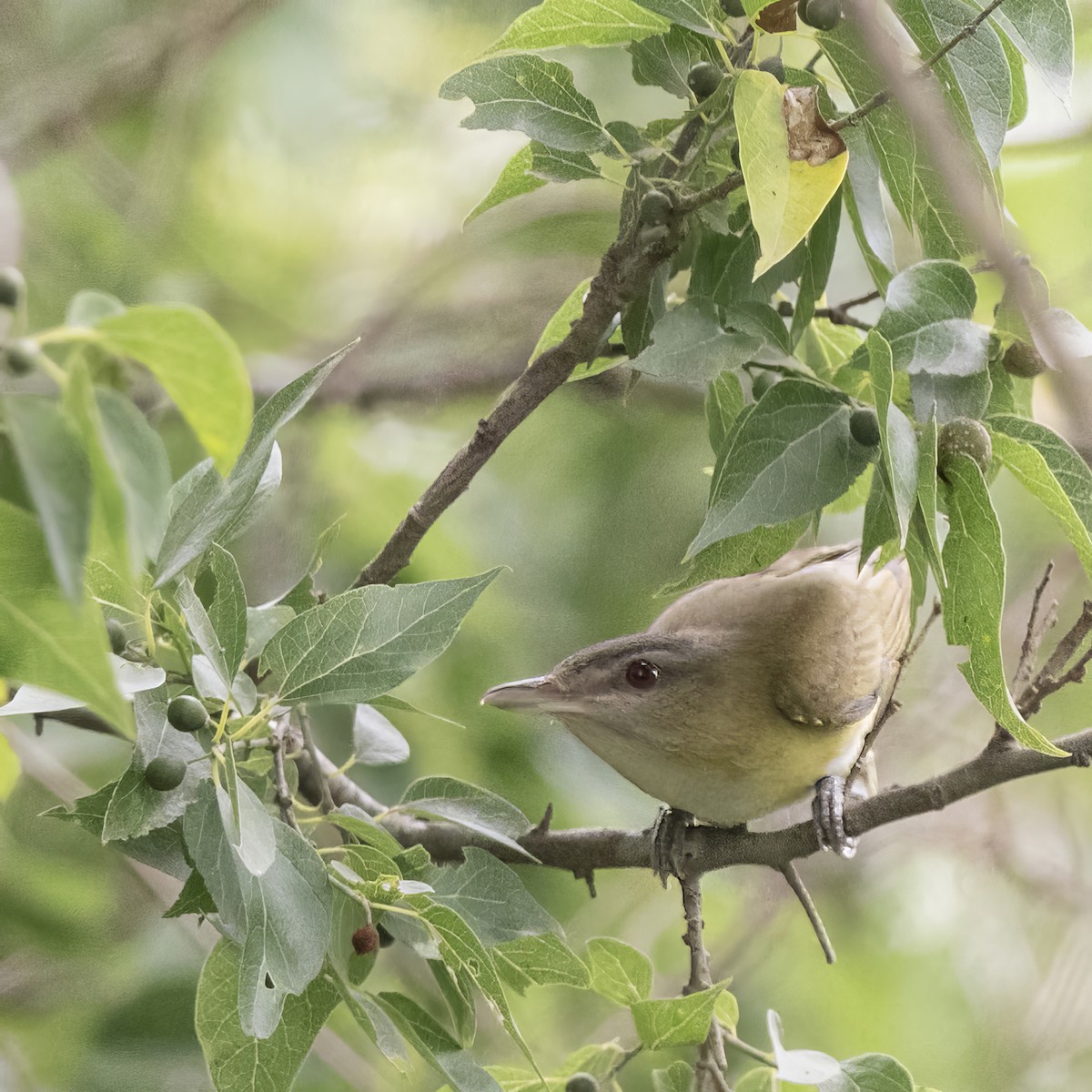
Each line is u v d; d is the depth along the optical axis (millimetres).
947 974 15266
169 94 13797
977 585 6863
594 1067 7504
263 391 14031
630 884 13750
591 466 13648
